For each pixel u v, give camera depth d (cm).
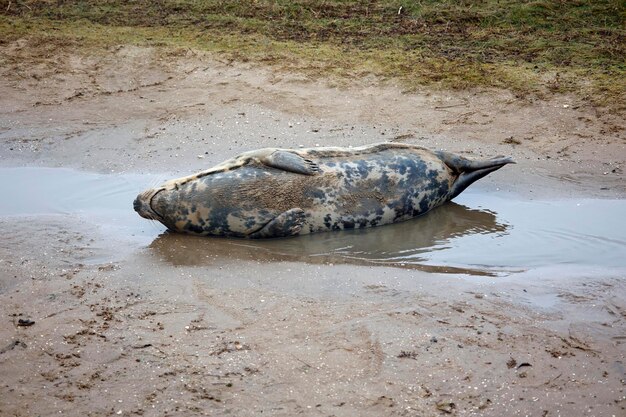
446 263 756
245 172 834
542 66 1275
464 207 903
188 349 604
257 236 823
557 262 760
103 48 1359
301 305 668
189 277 721
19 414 533
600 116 1129
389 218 855
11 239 803
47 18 1485
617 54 1302
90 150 1070
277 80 1257
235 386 561
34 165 1030
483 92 1205
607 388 562
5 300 679
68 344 611
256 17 1480
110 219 867
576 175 981
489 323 643
